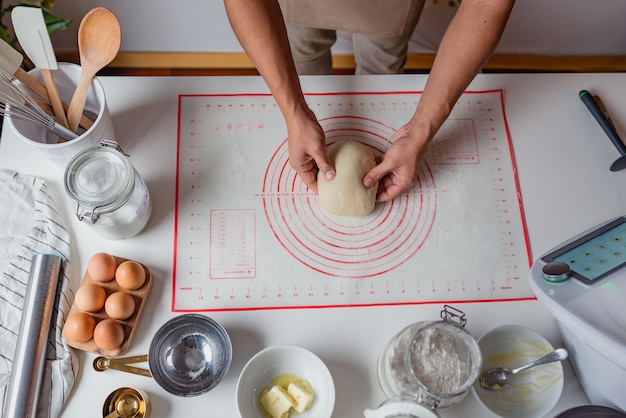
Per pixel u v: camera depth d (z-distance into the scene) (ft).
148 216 3.00
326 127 3.32
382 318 2.88
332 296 2.91
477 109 3.40
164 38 5.51
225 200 3.10
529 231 3.11
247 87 3.37
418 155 2.94
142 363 2.75
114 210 2.67
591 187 3.22
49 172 3.14
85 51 2.78
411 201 3.15
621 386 2.52
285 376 2.73
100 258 2.77
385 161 2.95
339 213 3.03
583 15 5.29
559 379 2.67
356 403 2.73
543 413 2.61
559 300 2.46
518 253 3.05
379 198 3.08
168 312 2.86
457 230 3.09
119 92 3.33
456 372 2.47
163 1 5.07
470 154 3.27
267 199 3.11
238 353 2.79
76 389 2.69
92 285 2.74
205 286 2.90
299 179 3.17
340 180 2.96
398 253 3.02
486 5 2.84
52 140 3.04
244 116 3.30
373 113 3.36
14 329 2.78
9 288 2.84
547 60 5.82
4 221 2.99
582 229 3.12
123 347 2.73
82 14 5.17
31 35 2.63
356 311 2.89
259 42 2.85
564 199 3.19
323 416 2.57
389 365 2.65
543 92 3.46
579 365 2.68
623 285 2.45
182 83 3.37
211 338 2.76
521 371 2.68
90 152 2.66
